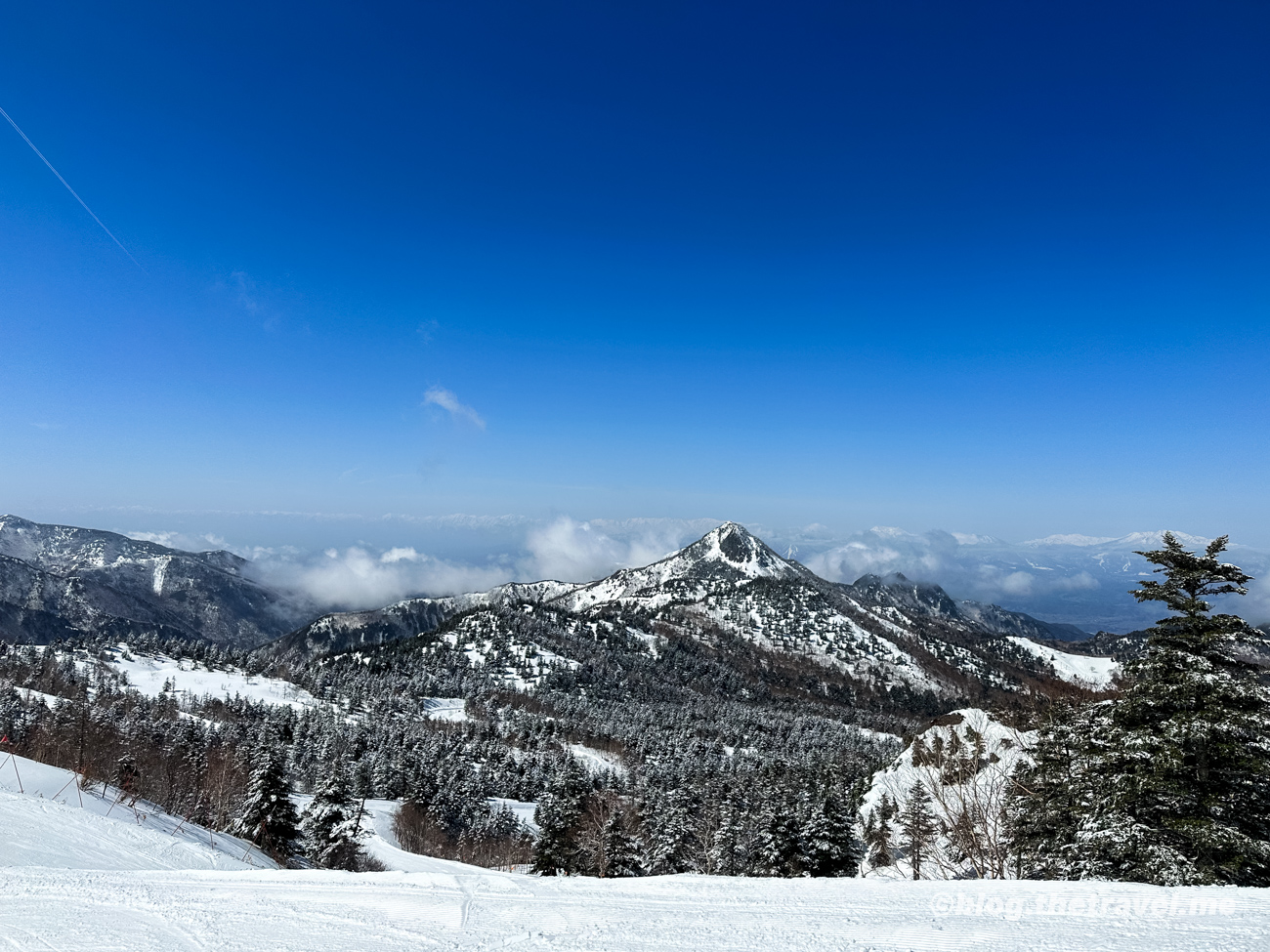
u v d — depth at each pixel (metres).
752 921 6.61
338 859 36.25
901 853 29.92
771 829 37.53
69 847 11.87
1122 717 18.05
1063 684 31.09
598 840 39.84
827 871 35.12
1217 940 5.41
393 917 7.10
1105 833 16.77
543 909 7.35
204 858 13.30
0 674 119.19
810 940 5.81
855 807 52.91
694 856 45.84
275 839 34.38
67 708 60.47
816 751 156.75
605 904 7.54
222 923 6.88
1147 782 16.47
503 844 65.06
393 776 74.12
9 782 17.05
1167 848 15.98
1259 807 16.38
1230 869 15.16
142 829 14.65
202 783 48.91
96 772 23.25
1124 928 5.89
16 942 6.27
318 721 116.31
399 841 56.16
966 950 5.40
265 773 35.38
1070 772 19.98
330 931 6.59
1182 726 16.36
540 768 102.69
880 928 6.20
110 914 7.25
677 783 76.25
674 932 6.21
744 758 136.88
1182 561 17.95
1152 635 18.17
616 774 109.56
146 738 64.81
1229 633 16.75
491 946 5.95
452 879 9.09
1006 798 19.00
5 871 9.34
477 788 79.56
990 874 17.95
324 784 39.31
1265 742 16.03
